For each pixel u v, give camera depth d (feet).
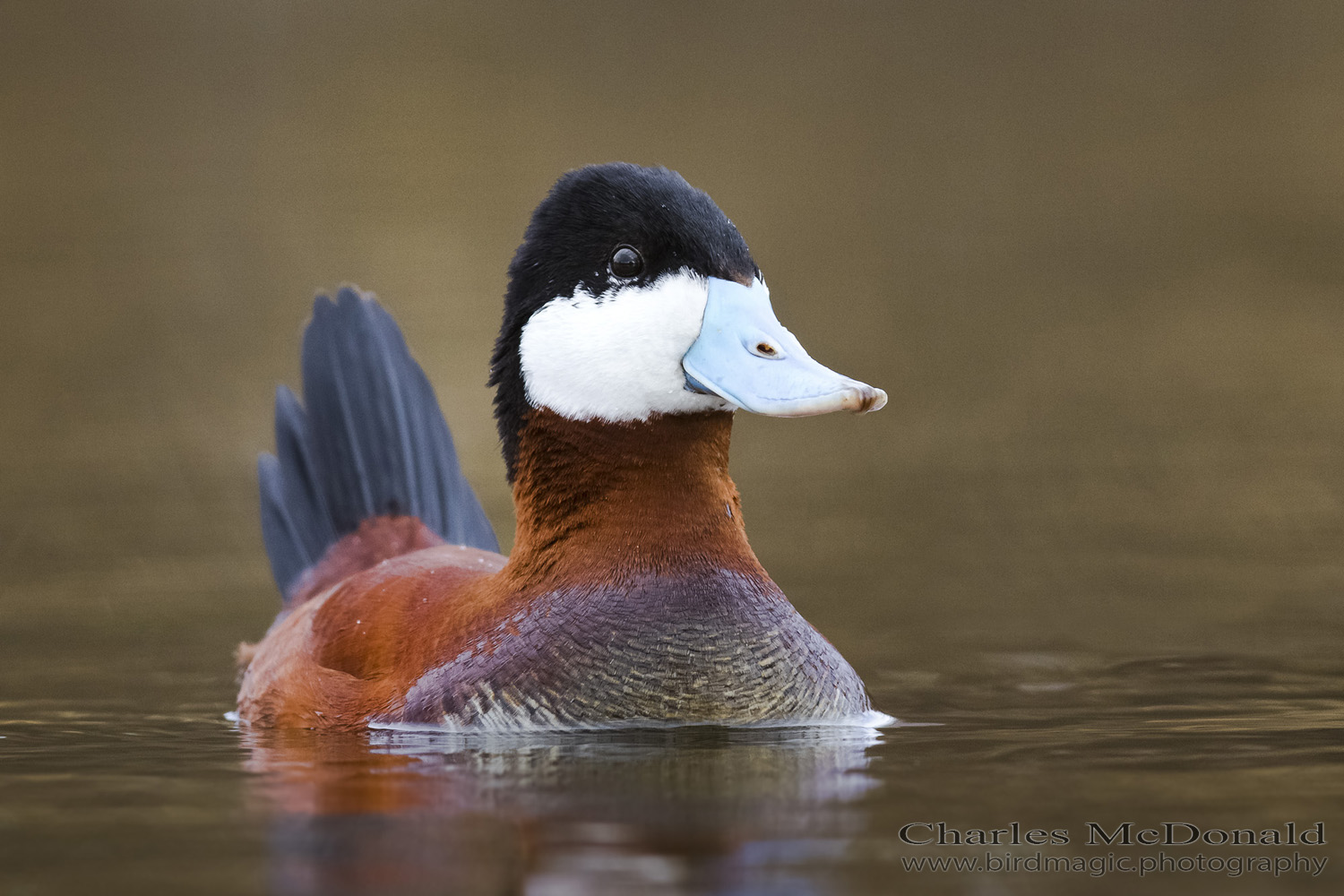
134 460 48.19
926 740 21.80
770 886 14.99
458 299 59.31
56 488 45.44
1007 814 17.47
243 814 17.81
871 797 18.28
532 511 23.08
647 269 22.72
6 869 15.81
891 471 47.96
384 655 24.04
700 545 22.62
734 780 19.04
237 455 48.55
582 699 21.77
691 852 16.01
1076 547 40.22
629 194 22.95
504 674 22.11
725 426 23.25
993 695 26.11
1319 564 38.09
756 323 22.49
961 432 51.34
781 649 22.30
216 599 36.42
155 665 30.19
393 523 29.99
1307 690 26.21
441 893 14.84
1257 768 19.90
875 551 40.32
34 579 37.83
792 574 38.22
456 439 47.67
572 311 22.86
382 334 31.76
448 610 23.68
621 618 22.03
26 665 30.14
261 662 26.94
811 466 49.37
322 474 30.94
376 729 22.82
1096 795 18.39
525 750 20.86
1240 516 42.68
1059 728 22.86
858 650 30.86
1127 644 30.96
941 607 34.88
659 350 22.56
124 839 16.85
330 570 29.45
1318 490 44.65
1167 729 22.75
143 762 21.16
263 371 55.06
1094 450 48.98
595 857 15.88
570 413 22.75
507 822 17.22
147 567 39.04
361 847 16.35
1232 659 29.35
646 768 19.74
